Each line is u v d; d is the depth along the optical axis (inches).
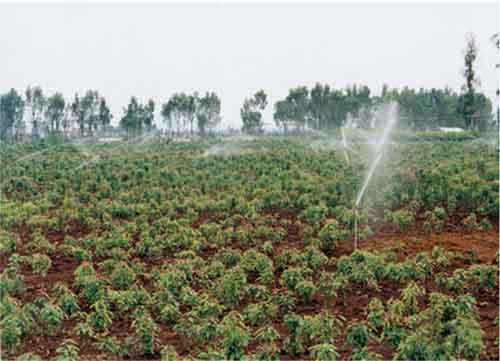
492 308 432.5
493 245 585.9
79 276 474.6
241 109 3065.9
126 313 432.5
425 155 1155.3
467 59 2096.5
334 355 335.0
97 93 3016.7
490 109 2645.2
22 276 489.1
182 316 405.4
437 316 378.6
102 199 792.9
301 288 445.1
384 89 2974.9
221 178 892.6
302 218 700.0
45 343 387.2
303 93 3024.1
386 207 723.4
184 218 685.3
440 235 631.2
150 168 1032.2
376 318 386.0
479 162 926.4
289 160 1086.4
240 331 350.3
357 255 504.1
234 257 522.9
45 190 877.8
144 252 569.9
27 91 2888.8
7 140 2847.0
